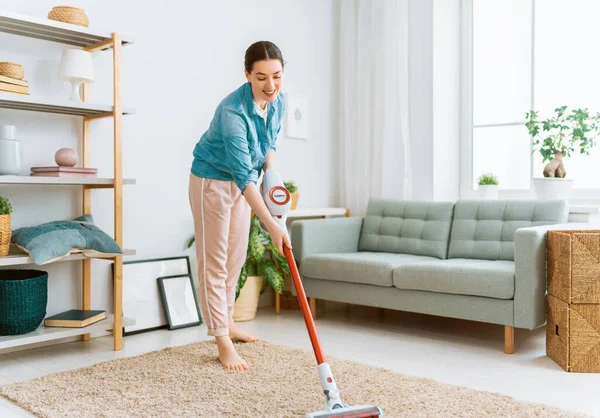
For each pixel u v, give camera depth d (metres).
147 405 2.07
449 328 3.42
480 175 4.26
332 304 4.24
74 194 3.16
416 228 3.77
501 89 4.18
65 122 3.12
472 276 2.90
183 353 2.78
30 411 2.04
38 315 2.76
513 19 4.12
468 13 4.30
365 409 1.76
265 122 2.54
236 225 2.78
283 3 4.22
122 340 3.11
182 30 3.62
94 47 3.08
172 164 3.59
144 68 3.44
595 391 2.25
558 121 3.61
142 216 3.45
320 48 4.50
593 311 2.49
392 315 3.83
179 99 3.61
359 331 3.34
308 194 4.42
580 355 2.51
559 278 2.62
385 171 4.24
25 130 2.98
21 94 2.70
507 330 2.84
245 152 2.35
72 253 2.80
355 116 4.45
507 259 3.36
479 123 4.29
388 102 4.22
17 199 2.95
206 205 2.60
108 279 3.33
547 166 3.55
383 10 4.24
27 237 2.69
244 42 3.97
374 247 3.95
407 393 2.17
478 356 2.79
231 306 2.94
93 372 2.47
